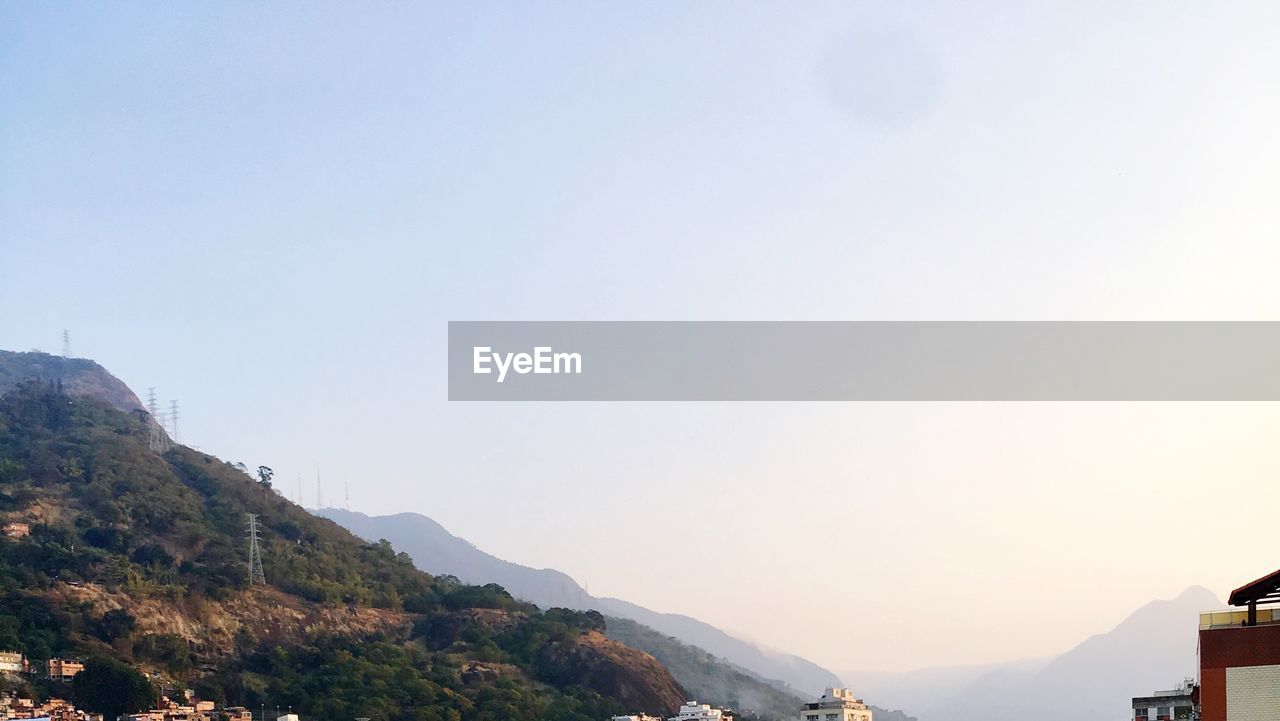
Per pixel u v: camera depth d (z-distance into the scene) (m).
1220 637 106.88
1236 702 105.31
